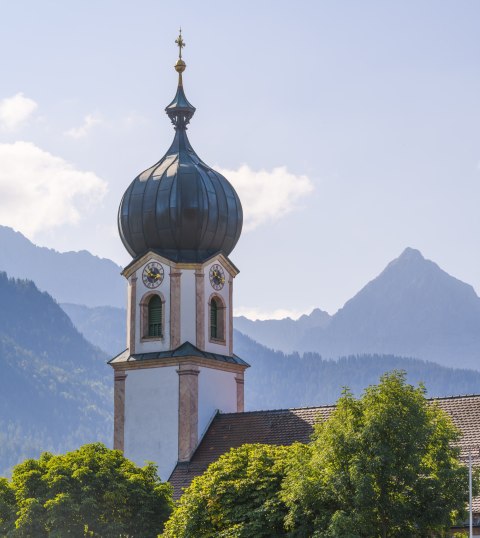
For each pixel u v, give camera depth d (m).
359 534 178.12
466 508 179.62
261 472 194.75
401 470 179.00
